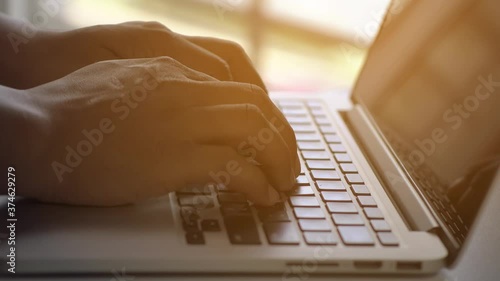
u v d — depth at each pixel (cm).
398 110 81
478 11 72
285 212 61
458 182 62
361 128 84
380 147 77
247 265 53
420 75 80
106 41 76
